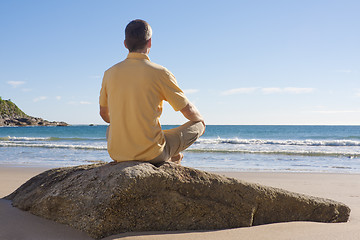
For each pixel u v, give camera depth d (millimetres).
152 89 2410
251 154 14297
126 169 2287
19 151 15367
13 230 2162
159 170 2383
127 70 2432
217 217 2498
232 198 2549
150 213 2311
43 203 2463
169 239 2166
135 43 2486
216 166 10125
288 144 21703
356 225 2738
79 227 2201
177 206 2391
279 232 2391
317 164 10859
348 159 12492
